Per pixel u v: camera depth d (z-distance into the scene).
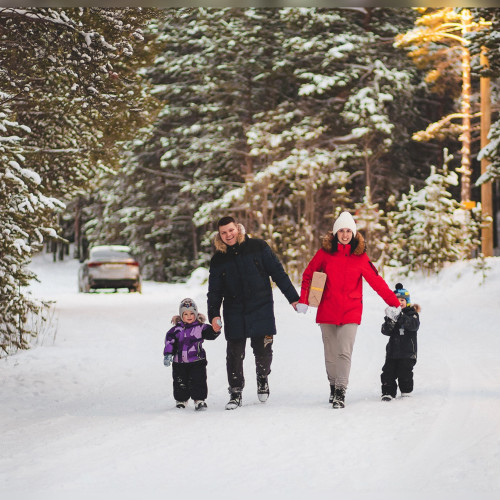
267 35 94.56
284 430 16.81
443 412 18.19
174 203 109.69
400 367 20.14
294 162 73.62
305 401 20.86
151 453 15.13
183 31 99.81
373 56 92.38
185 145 105.75
